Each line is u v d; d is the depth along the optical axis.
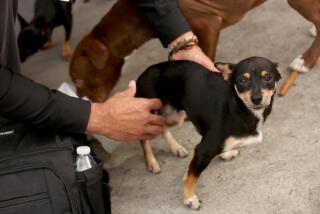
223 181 1.80
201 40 2.01
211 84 1.54
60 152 1.28
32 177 1.25
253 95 1.38
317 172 1.74
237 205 1.69
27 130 1.35
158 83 1.69
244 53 2.46
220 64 1.50
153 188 1.84
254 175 1.79
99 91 2.06
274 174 1.77
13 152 1.28
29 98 1.24
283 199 1.67
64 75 2.73
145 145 1.87
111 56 2.01
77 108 1.33
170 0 1.73
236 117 1.46
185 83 1.61
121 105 1.40
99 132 1.40
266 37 2.54
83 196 1.32
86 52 1.94
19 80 1.24
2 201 1.22
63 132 1.35
